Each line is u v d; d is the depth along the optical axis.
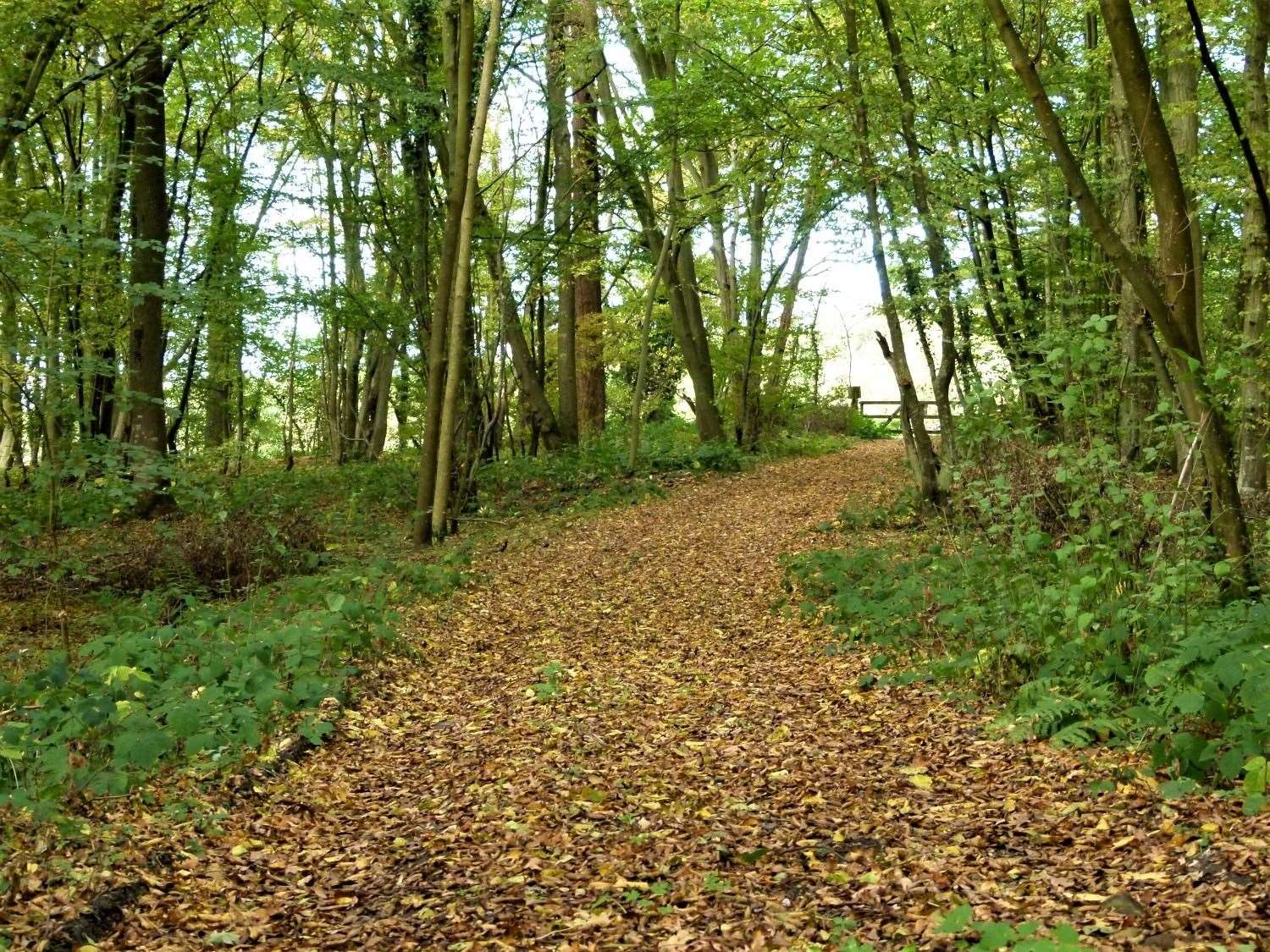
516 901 4.37
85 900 4.24
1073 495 7.79
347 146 18.03
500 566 12.81
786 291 23.52
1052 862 4.18
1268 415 8.30
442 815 5.50
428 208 15.84
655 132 16.75
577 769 6.05
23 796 4.75
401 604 10.76
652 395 30.91
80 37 13.30
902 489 15.15
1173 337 6.33
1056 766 5.25
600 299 26.95
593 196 17.48
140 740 5.49
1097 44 11.35
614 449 22.16
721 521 15.23
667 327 28.66
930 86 11.81
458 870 4.76
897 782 5.43
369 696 7.73
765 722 6.77
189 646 7.54
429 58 15.64
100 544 13.57
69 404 9.24
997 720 5.96
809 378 26.73
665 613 10.25
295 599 9.70
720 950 3.70
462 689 8.07
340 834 5.32
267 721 6.68
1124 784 4.87
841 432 31.08
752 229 21.31
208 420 25.91
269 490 18.19
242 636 8.20
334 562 13.20
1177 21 8.85
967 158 11.53
